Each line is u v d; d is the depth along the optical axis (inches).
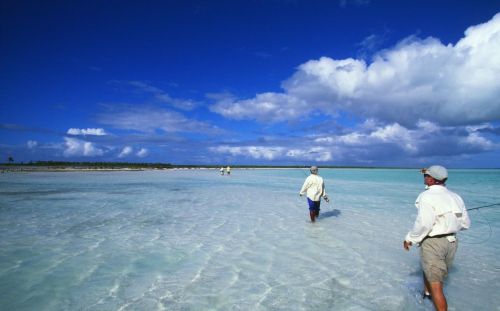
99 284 203.2
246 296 187.9
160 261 250.5
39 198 658.2
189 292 192.4
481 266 252.7
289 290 197.5
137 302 178.2
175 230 363.3
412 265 246.7
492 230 392.8
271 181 1427.2
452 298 191.8
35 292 190.4
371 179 1731.1
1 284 202.1
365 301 183.5
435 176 163.3
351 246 299.3
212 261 251.8
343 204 607.2
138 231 356.5
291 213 490.3
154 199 668.1
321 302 181.5
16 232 346.6
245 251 280.7
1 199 637.9
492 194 845.2
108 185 1048.8
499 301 187.8
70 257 258.5
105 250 279.3
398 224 406.0
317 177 404.8
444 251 156.6
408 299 186.5
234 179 1592.0
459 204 159.9
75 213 475.2
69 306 172.7
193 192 844.0
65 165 3272.6
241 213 488.1
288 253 275.1
